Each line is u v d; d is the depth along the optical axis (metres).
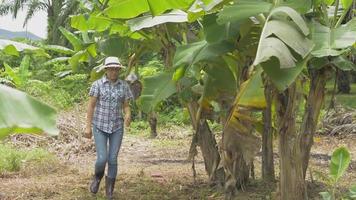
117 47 7.31
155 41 7.06
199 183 7.89
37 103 2.06
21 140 11.54
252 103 5.16
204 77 6.42
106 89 6.71
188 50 5.62
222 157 5.88
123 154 11.55
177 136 14.40
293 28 4.27
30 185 7.83
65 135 12.05
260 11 4.50
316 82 5.44
